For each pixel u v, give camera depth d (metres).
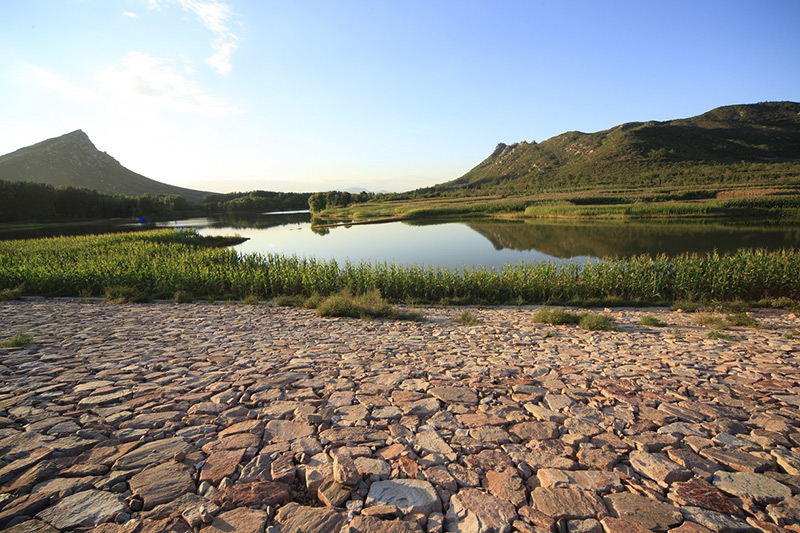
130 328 10.19
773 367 6.49
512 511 2.86
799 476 3.25
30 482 3.17
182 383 5.63
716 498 2.98
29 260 24.98
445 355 7.58
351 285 19.47
